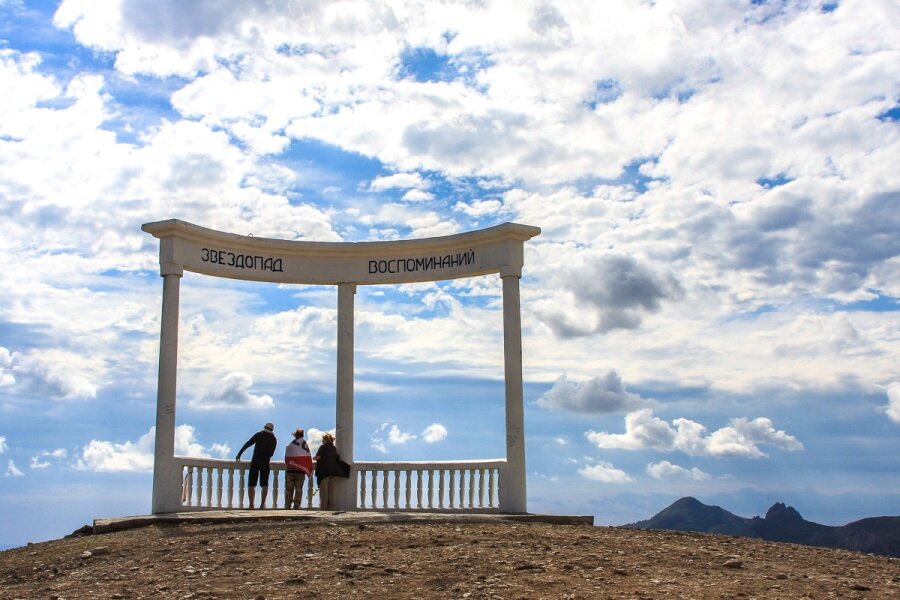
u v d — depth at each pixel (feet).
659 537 54.44
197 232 70.18
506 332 70.90
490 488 70.03
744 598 37.78
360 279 75.66
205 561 46.52
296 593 39.34
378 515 60.29
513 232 70.79
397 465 72.18
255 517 59.72
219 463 69.05
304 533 53.42
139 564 47.11
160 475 65.98
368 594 38.78
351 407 73.72
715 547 51.29
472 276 74.13
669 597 37.73
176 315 68.69
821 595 38.93
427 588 39.58
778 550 51.57
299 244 74.79
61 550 53.36
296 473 70.08
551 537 52.65
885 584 42.32
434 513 67.15
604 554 47.37
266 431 69.31
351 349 74.69
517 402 69.92
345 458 72.59
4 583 46.11
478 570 42.73
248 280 74.59
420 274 74.84
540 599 37.40
